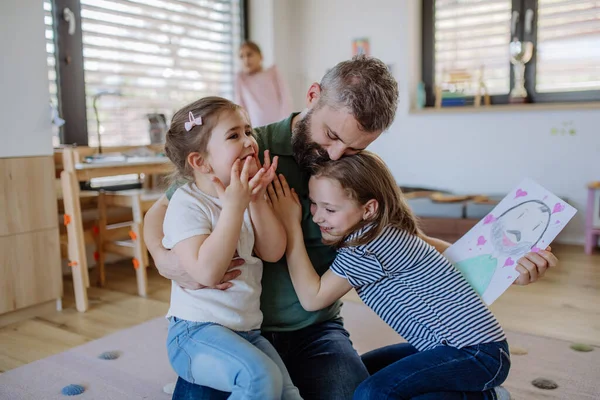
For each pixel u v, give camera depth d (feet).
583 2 11.46
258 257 4.14
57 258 7.93
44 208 7.74
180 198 3.92
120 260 10.86
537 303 7.78
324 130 3.75
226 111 3.80
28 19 7.43
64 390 5.40
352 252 3.95
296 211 4.13
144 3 11.04
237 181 3.59
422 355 3.91
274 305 4.28
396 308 4.10
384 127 3.73
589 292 8.25
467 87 12.80
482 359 3.82
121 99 10.79
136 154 9.34
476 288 4.17
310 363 4.16
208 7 12.54
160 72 11.49
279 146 4.24
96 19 10.19
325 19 13.80
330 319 4.58
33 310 7.73
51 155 7.80
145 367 5.94
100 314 7.73
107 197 8.87
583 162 11.45
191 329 3.79
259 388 3.35
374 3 13.12
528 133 11.90
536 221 4.21
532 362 5.87
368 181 3.88
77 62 9.95
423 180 13.20
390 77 3.72
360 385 3.84
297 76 14.38
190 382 3.81
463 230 10.66
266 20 13.51
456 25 12.88
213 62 12.71
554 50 11.91
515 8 12.10
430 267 4.02
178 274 3.84
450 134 12.74
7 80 7.25
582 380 5.45
